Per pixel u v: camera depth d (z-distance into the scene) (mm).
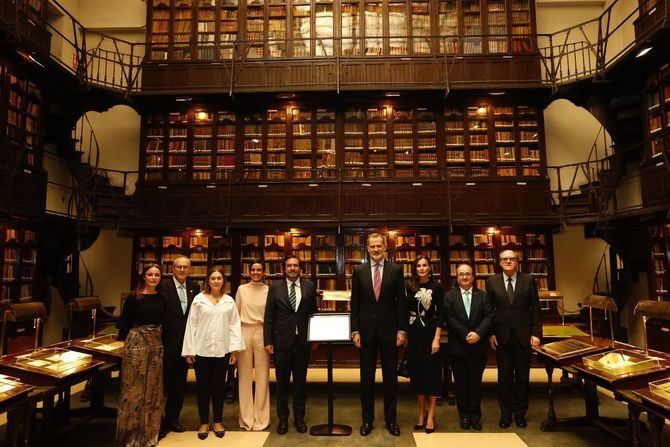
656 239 6871
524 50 8469
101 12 10234
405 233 8203
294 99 8469
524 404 4133
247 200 8242
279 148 8555
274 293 4129
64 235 7629
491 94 8289
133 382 3523
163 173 8492
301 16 8703
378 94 8281
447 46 8516
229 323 3951
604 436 3898
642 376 3172
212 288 3926
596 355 3727
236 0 8820
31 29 6875
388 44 8531
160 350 3717
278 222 8016
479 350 4051
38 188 7070
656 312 3422
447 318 4137
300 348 4066
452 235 8266
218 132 8617
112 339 4523
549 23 10016
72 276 8133
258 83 8445
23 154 6664
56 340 8523
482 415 4461
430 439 3814
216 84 8484
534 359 6949
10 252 6559
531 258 8125
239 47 8609
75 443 3822
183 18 8812
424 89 7980
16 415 3000
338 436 3885
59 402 4207
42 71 7020
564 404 4848
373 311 3943
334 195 8180
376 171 8367
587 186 8852
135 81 8391
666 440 3766
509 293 4219
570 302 9305
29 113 6977
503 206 8094
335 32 8594
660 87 6551
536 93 8219
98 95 8117
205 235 8344
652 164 6781
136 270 8234
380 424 4203
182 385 4047
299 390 4051
